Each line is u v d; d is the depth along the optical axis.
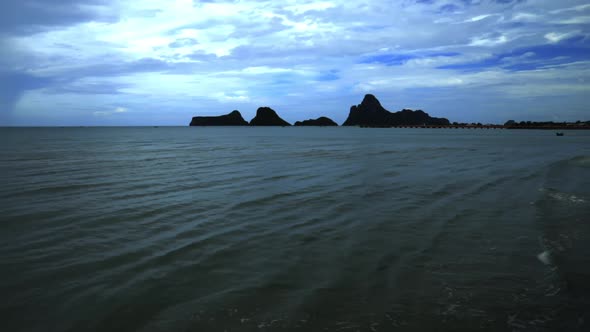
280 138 81.44
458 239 8.23
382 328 4.61
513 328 4.63
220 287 5.81
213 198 12.92
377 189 14.71
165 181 16.94
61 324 4.76
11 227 9.23
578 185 15.59
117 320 4.83
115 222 9.77
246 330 4.55
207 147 46.41
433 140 71.06
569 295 5.49
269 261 6.95
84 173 19.98
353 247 7.73
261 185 15.75
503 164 24.72
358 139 76.25
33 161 27.09
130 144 54.06
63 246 7.83
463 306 5.17
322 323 4.72
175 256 7.23
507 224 9.44
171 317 4.88
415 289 5.71
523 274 6.28
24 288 5.79
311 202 12.24
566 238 8.20
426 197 13.08
